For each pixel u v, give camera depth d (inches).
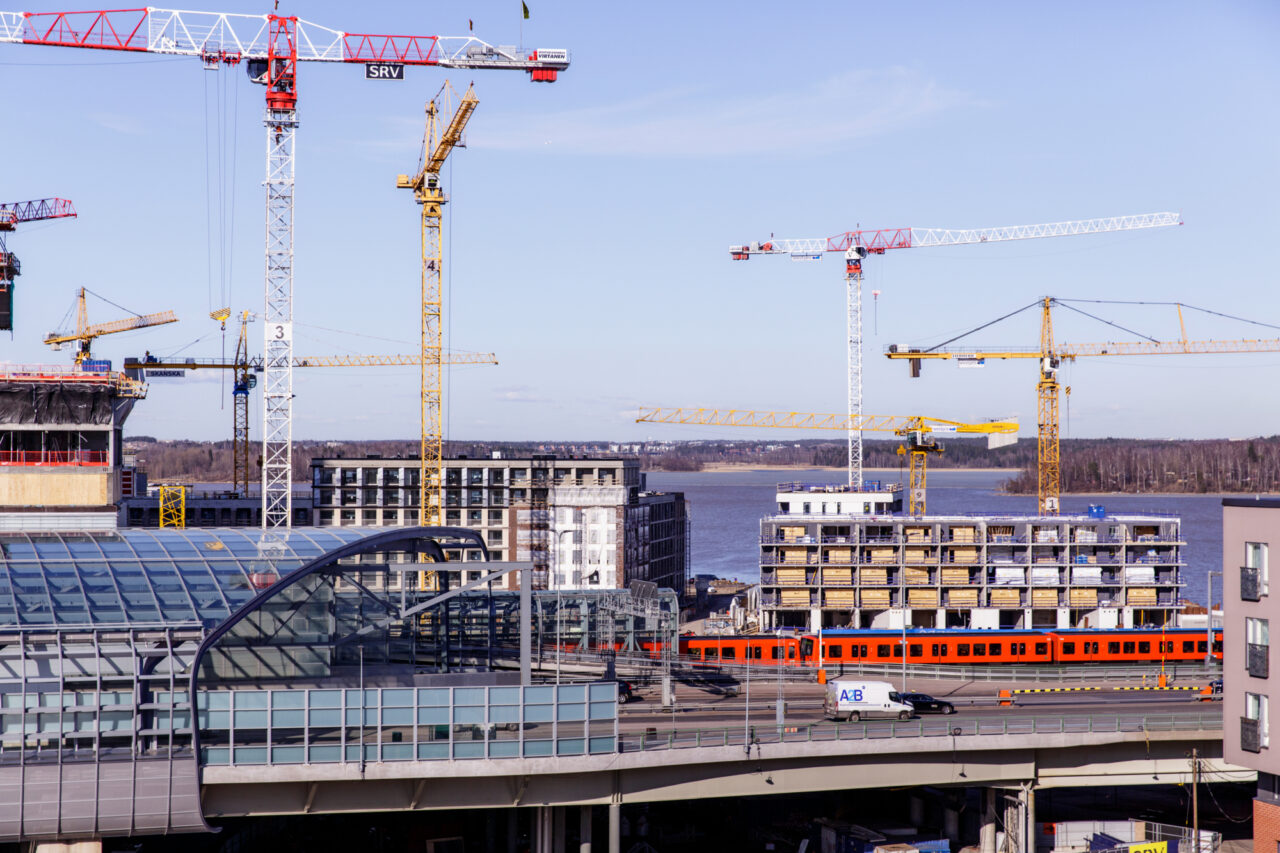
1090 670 5442.9
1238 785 4685.0
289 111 6870.1
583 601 6087.6
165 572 3432.6
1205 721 3919.8
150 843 3944.4
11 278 6791.3
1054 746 3838.6
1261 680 3134.8
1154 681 5300.2
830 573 7249.0
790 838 4205.2
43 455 5477.4
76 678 3127.5
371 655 3976.4
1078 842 4055.1
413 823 4035.4
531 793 3511.3
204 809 3294.8
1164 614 7386.8
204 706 3225.9
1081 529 7352.4
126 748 3149.6
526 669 3617.1
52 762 3090.6
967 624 7332.7
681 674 5290.4
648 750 3506.4
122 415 5757.9
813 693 4904.0
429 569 3690.9
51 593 3280.0
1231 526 3230.8
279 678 3592.5
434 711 3366.1
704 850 4119.1
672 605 6033.5
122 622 3198.8
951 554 7268.7
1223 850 3946.9
